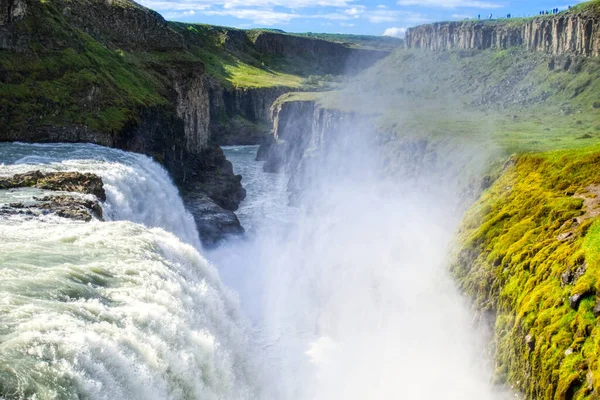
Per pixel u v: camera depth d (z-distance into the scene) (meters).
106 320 24.72
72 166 55.34
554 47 155.88
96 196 46.31
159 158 78.94
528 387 32.06
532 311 34.75
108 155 63.25
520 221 47.12
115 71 84.56
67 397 18.73
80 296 26.34
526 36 177.62
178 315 28.62
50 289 25.89
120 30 102.44
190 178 97.56
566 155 54.09
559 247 37.81
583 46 140.25
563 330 31.16
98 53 85.50
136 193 56.19
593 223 37.53
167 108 88.50
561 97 136.00
